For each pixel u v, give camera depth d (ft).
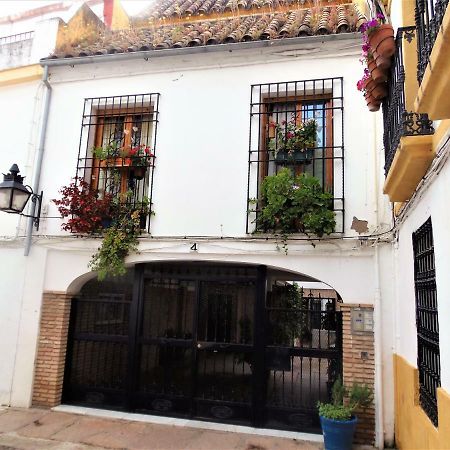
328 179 20.65
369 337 18.95
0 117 25.52
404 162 11.87
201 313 21.81
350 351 19.06
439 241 10.98
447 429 9.92
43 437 18.61
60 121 24.31
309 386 20.10
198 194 21.63
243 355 20.99
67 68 24.57
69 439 18.45
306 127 20.71
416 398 14.42
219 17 28.63
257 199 20.59
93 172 23.72
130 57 23.12
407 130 11.32
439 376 11.51
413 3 13.99
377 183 19.57
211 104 22.24
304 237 19.93
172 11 30.25
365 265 19.38
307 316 20.56
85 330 23.39
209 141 21.95
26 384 22.48
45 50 25.11
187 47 22.12
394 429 18.06
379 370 18.45
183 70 22.91
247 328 21.11
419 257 14.20
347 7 26.48
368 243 19.29
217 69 22.47
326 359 20.11
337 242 19.57
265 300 20.99
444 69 7.43
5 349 23.03
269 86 21.62
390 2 16.72
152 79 23.30
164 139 22.56
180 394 21.42
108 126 24.34
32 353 22.63
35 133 24.66
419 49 9.49
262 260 20.42
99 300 23.26
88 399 22.62
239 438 18.78
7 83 25.62
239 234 20.80
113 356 22.75
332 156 20.54
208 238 20.98
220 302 21.67
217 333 21.43
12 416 20.97
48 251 23.31
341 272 19.57
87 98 24.06
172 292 22.35
